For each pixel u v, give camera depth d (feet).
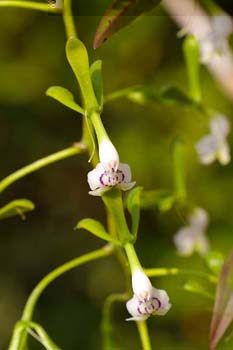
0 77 2.33
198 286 1.02
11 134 2.43
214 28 1.12
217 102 2.19
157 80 2.32
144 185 2.28
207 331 2.09
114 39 2.28
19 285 2.43
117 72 2.32
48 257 2.48
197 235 1.22
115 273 2.41
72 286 2.43
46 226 2.51
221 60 1.32
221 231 2.19
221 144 1.17
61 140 2.46
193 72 1.14
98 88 0.87
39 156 2.46
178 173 1.18
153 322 2.15
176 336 2.12
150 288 0.88
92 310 2.38
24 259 2.47
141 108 2.33
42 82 2.34
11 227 2.49
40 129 2.44
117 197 0.89
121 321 2.29
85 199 2.52
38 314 2.35
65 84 2.34
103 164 0.87
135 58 2.31
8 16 2.32
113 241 0.90
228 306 0.90
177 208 1.20
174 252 2.20
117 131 2.34
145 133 2.31
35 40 2.34
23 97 2.35
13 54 2.35
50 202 2.52
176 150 1.19
